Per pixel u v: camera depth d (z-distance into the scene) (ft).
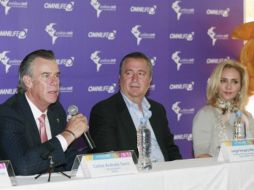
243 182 12.13
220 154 12.56
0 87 17.90
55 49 18.79
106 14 19.65
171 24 20.94
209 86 16.35
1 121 12.01
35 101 12.62
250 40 20.61
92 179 10.18
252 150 12.54
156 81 20.71
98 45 19.56
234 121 15.89
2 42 17.90
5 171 9.68
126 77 14.85
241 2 22.27
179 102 21.24
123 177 10.51
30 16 18.30
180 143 21.33
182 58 21.21
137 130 14.61
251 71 20.52
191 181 11.39
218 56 21.93
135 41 20.25
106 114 14.42
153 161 13.67
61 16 18.83
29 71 12.47
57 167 12.41
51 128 13.04
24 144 12.00
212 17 21.75
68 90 19.08
